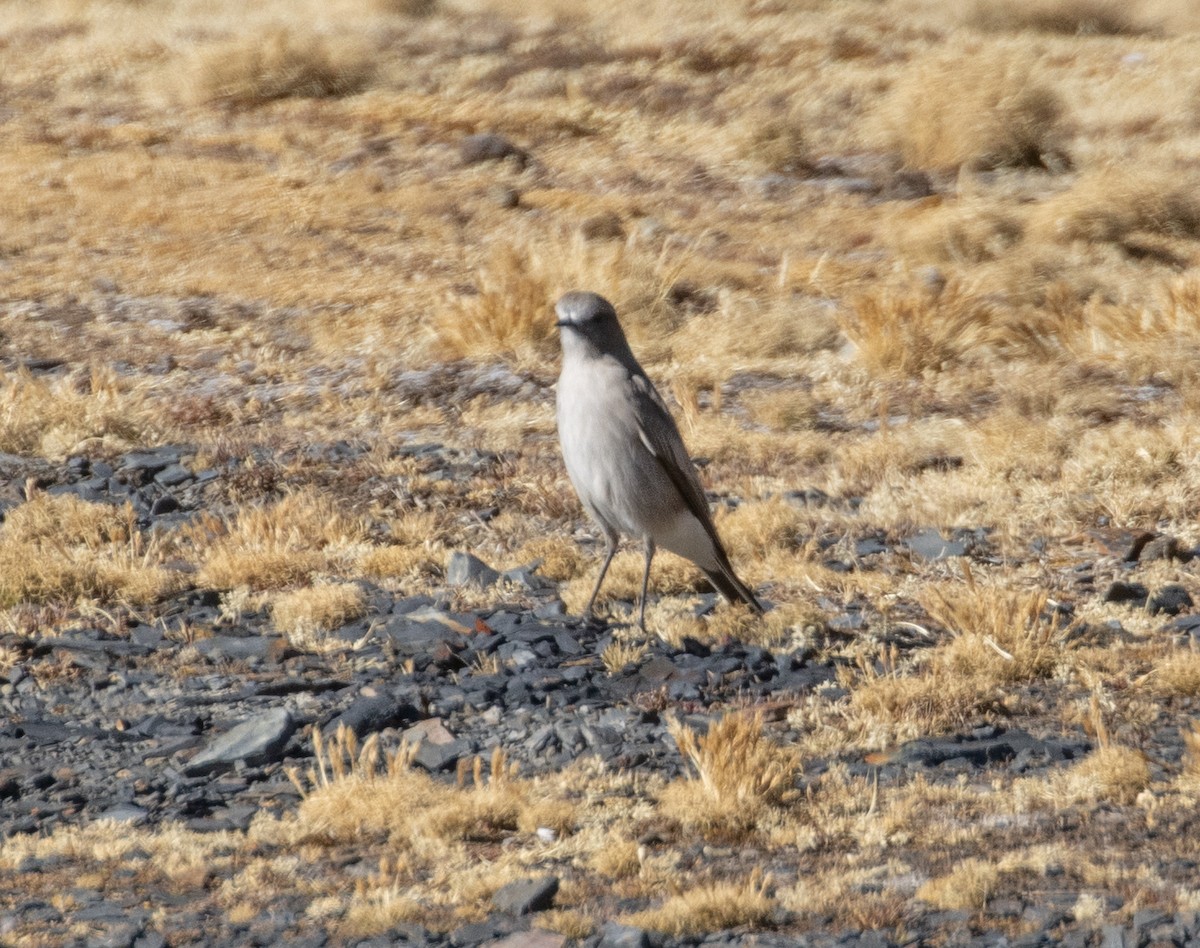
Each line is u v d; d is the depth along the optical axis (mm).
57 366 18875
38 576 11273
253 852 7328
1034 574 12289
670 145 32656
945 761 8539
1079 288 22328
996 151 30734
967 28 45781
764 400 17812
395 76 37281
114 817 7684
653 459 10102
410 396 18062
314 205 27609
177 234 25859
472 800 7723
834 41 41094
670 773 8344
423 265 24094
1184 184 27297
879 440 15898
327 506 13648
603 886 6910
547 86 36844
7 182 28891
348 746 8172
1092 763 8297
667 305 21203
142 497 13984
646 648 10242
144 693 9531
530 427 16828
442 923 6492
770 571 12398
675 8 46000
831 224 27078
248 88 35562
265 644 10289
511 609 11312
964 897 6598
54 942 6270
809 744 8742
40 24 43750
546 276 21234
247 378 18656
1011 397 17531
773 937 6320
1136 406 17219
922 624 11109
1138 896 6590
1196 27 45688
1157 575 12203
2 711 9211
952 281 20812
